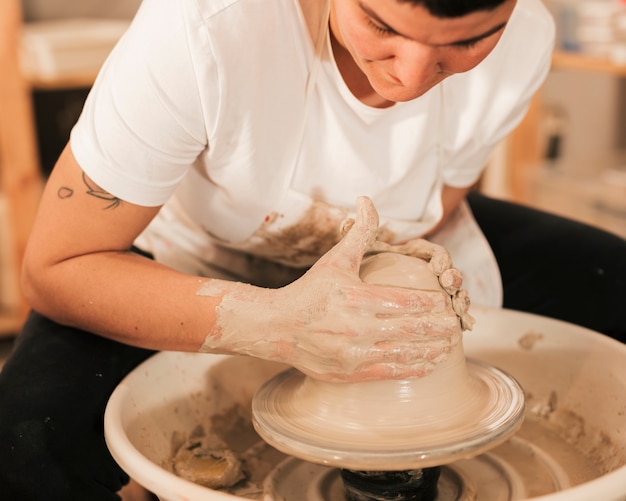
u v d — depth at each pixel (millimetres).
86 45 2465
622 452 1076
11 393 1107
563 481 1083
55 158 3062
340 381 914
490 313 1286
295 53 1040
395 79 867
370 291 886
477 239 1456
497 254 1519
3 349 2561
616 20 2391
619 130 3260
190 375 1194
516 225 1576
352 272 908
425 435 884
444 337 897
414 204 1304
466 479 1056
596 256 1467
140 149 1008
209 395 1214
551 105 3145
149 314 1005
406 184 1260
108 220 1055
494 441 874
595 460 1124
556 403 1223
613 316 1380
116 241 1076
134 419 1076
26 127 2402
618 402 1118
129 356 1204
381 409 910
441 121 1223
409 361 887
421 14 757
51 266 1062
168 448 1136
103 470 1115
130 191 1033
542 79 1257
